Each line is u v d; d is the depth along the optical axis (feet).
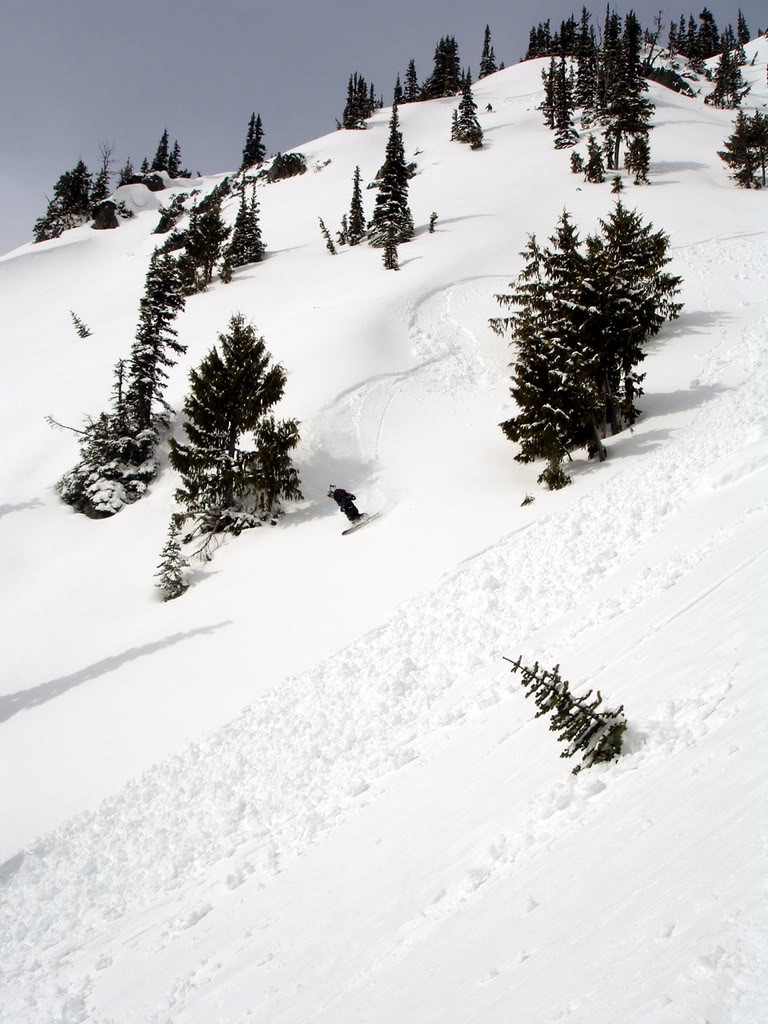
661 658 19.62
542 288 74.08
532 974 9.96
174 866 29.73
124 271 219.61
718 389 69.31
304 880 22.65
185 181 357.82
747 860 8.66
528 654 31.32
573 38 367.45
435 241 149.28
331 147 297.74
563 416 59.36
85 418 97.45
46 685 53.26
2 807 39.11
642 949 8.61
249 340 75.66
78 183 310.24
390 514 65.92
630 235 85.76
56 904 29.96
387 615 46.01
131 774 38.63
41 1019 22.45
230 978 18.79
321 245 188.34
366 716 34.91
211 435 73.36
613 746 15.87
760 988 6.54
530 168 204.23
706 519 33.83
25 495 85.56
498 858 15.53
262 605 55.72
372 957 15.15
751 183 169.07
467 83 341.21
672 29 400.88
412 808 22.52
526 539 48.39
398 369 93.81
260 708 40.63
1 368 135.64
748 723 12.51
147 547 73.31
